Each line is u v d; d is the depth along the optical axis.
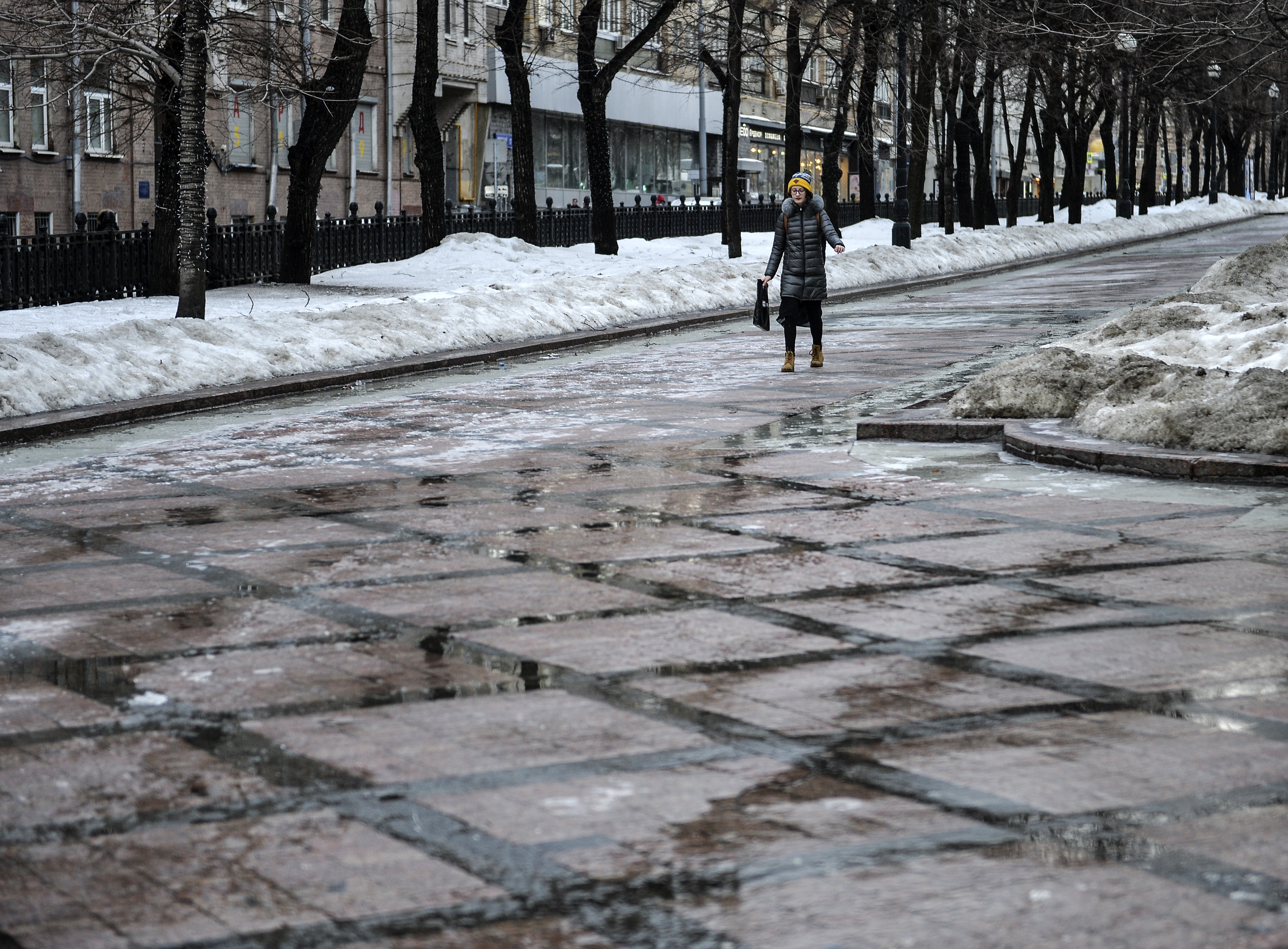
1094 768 4.48
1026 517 8.61
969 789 4.31
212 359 16.44
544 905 3.57
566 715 5.09
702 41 40.12
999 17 35.34
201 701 5.35
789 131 40.50
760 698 5.25
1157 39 29.80
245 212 43.31
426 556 7.88
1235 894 3.57
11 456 12.16
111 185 38.47
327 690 5.46
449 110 53.03
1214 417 10.16
